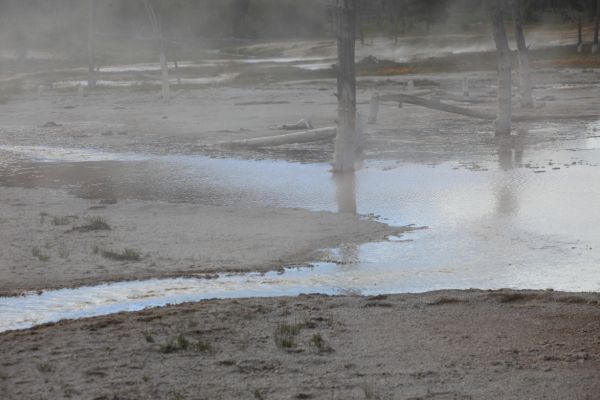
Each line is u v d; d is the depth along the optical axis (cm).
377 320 1538
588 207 2694
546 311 1584
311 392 1179
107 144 4859
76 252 2139
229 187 3266
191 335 1454
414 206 2778
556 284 1847
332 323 1518
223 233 2358
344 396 1162
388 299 1681
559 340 1416
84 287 1831
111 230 2405
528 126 5319
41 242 2253
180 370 1278
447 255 2116
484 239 2288
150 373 1266
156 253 2131
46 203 2916
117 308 1680
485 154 4056
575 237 2294
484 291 1739
